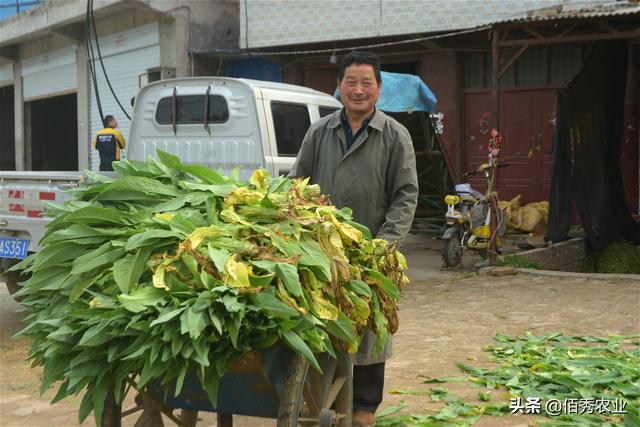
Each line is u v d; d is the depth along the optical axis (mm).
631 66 12289
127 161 3133
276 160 7375
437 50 13531
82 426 4352
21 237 6883
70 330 2471
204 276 2461
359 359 3535
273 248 2650
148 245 2600
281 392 2617
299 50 14641
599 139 10781
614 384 4289
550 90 12953
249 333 2441
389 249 3279
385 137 3684
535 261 10242
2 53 20656
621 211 11297
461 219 9859
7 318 7250
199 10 15484
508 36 11125
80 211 2746
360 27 13516
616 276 8867
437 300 7734
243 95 7422
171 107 7910
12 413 4578
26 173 6723
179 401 2799
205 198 2900
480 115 13500
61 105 21312
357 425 3689
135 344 2383
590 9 9570
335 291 2807
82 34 17812
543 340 5695
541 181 13117
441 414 3998
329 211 2996
